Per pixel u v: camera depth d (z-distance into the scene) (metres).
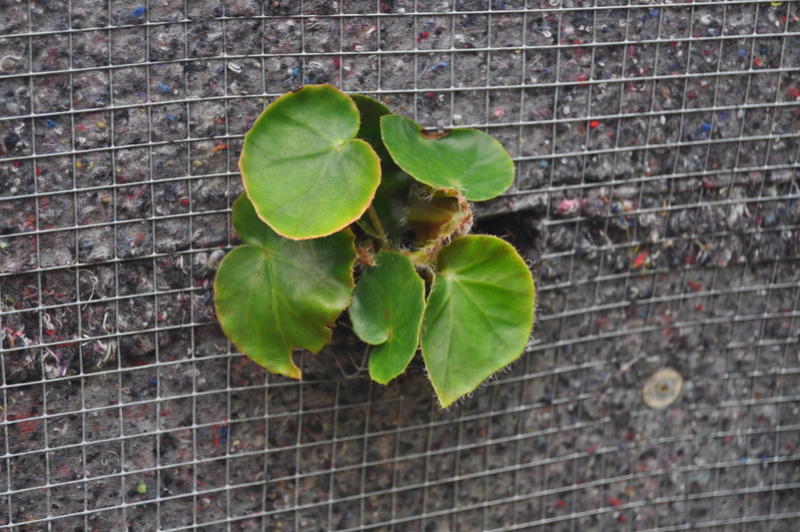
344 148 0.91
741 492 1.03
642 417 1.02
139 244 0.95
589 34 0.97
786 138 0.99
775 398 1.03
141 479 0.97
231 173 0.95
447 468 1.00
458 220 0.93
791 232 1.00
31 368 0.95
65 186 0.94
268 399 0.97
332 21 0.95
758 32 0.98
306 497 0.98
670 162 0.99
